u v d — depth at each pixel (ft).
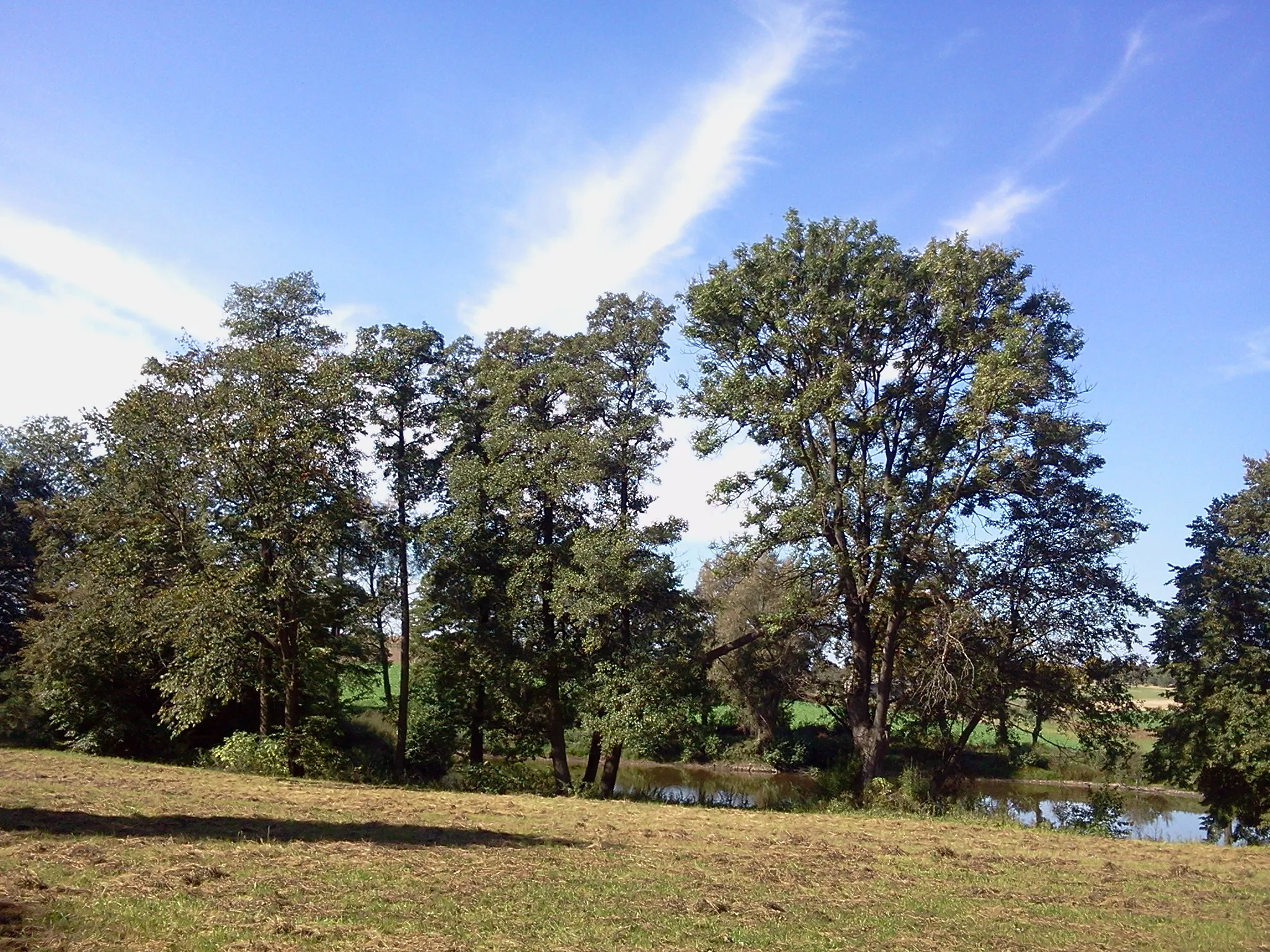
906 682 94.63
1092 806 84.43
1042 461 86.84
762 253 93.56
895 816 76.69
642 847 47.03
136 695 105.91
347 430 92.68
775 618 90.07
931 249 90.58
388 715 120.06
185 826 42.22
